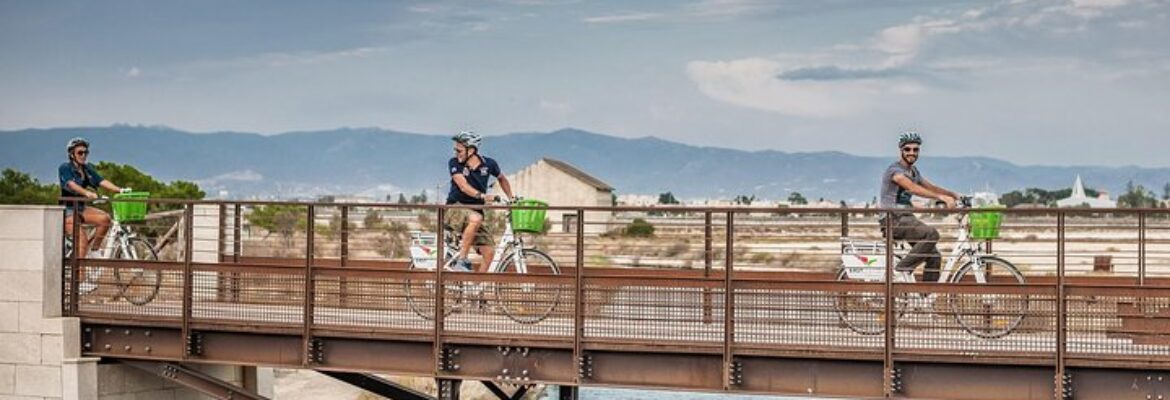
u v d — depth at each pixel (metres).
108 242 21.59
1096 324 16.62
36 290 20.02
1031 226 19.39
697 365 17.39
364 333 18.48
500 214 21.98
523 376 17.98
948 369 16.59
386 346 18.59
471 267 20.14
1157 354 15.98
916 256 17.95
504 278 18.20
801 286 17.14
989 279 18.50
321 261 22.12
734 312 17.22
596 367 17.72
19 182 71.44
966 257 18.06
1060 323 16.25
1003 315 16.53
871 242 18.14
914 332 17.20
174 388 21.31
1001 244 44.84
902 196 18.39
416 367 18.47
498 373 18.06
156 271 20.06
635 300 17.66
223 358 19.39
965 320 16.92
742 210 17.11
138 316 19.72
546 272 20.19
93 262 20.16
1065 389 16.22
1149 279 18.98
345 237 21.75
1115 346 16.31
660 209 17.22
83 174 21.52
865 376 16.89
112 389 20.22
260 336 19.19
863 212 16.84
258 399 19.72
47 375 19.98
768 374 17.16
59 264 20.20
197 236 24.38
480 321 18.33
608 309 17.72
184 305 19.44
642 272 21.23
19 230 20.11
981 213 17.50
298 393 36.66
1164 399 16.11
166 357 19.73
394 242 25.59
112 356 20.00
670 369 17.47
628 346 17.45
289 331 18.88
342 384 37.91
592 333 17.67
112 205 21.81
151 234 27.55
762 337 17.14
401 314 19.38
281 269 19.12
